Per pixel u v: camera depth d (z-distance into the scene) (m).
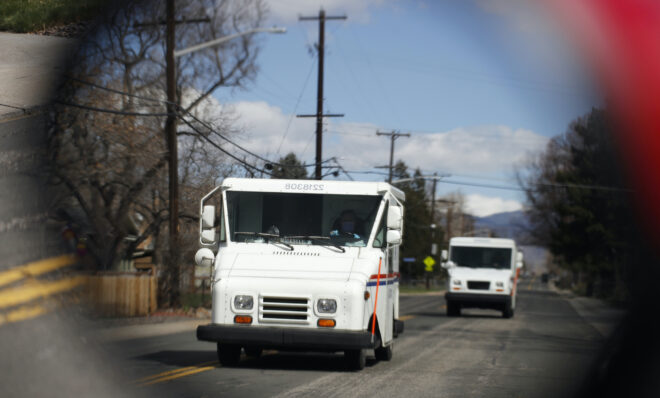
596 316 51.56
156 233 43.75
